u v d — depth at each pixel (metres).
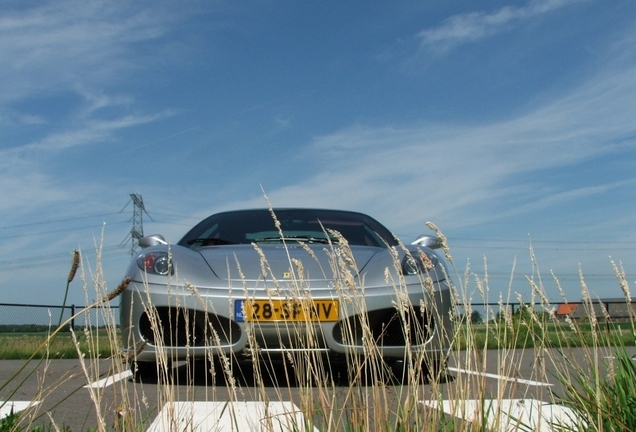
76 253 1.79
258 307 3.72
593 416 2.07
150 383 4.04
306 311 2.39
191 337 3.80
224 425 2.67
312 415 2.04
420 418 1.93
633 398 2.04
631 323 2.23
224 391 3.73
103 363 5.77
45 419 2.81
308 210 5.37
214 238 4.91
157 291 3.84
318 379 2.17
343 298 2.28
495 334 2.18
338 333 3.75
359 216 5.36
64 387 3.98
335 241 4.84
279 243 4.77
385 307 3.77
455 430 1.92
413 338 3.78
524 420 2.51
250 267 4.02
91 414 2.96
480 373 1.98
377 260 4.11
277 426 2.42
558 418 2.27
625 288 2.17
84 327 2.14
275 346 3.74
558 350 2.60
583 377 2.29
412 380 2.01
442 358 2.23
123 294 3.97
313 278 3.90
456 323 2.17
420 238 4.81
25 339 8.59
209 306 3.78
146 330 3.88
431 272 3.90
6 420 2.15
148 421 2.65
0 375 4.83
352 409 1.97
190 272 3.95
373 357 2.10
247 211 5.35
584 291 2.24
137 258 4.12
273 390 3.75
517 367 2.21
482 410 1.91
